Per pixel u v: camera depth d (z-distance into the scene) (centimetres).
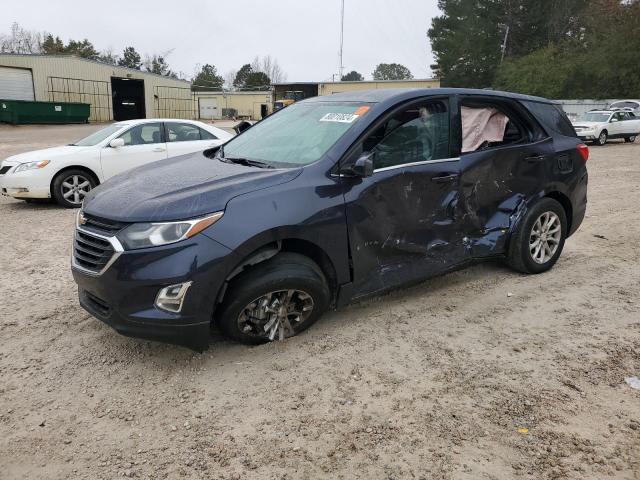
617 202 938
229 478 254
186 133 1016
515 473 259
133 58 9650
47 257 596
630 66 4006
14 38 7481
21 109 3484
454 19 5841
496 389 330
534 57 4603
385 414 303
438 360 363
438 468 262
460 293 481
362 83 5297
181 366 350
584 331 410
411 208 413
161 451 273
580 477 257
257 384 331
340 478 255
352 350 373
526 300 467
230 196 339
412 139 418
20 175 860
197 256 320
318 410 306
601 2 4491
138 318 321
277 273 351
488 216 474
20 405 309
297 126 442
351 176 378
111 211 338
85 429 290
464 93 457
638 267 563
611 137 2438
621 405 315
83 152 899
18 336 394
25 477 255
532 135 506
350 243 381
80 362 356
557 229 529
